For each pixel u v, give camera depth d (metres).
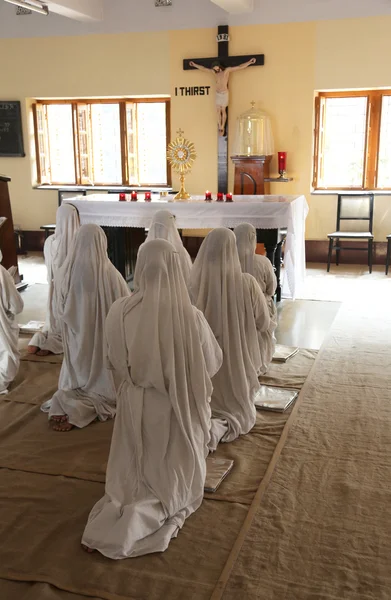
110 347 2.44
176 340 2.39
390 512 2.57
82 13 7.56
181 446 2.47
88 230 3.37
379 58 7.32
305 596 2.09
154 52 8.02
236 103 7.88
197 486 2.57
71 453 3.11
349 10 7.28
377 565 2.25
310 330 5.16
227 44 7.68
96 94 8.35
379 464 2.96
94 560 2.29
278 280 6.10
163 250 2.37
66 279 3.51
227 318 3.21
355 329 5.15
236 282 3.22
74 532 2.46
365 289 6.57
